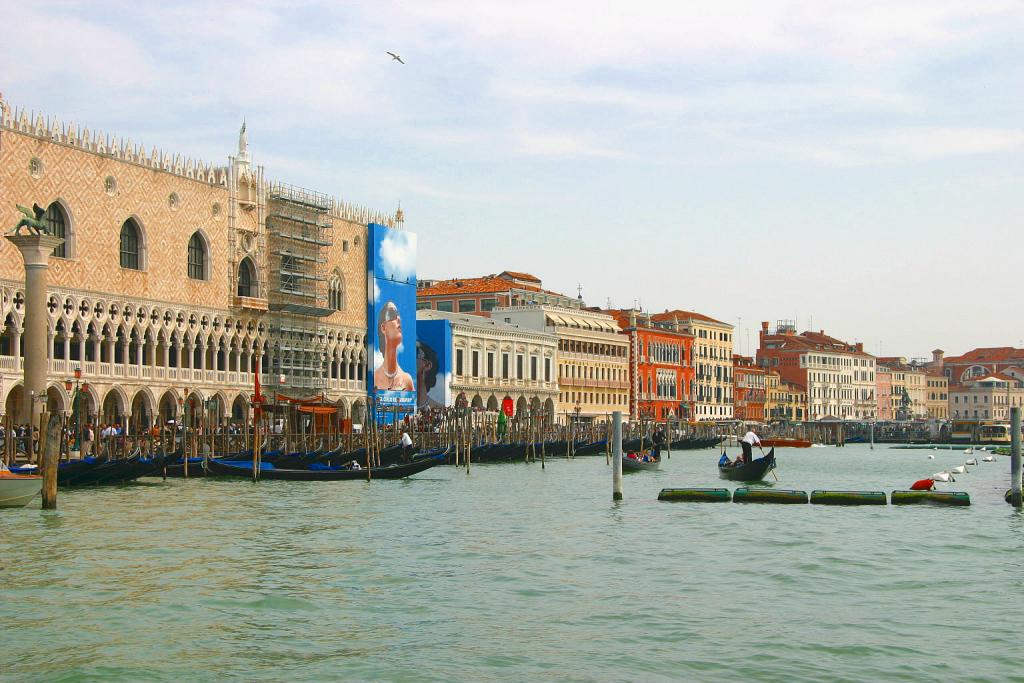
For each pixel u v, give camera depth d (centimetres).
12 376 7181
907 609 2991
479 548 3906
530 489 6309
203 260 8894
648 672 2433
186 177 8669
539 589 3209
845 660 2520
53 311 7475
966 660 2520
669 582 3325
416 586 3238
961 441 17812
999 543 4094
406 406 11069
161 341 8475
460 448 8994
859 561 3691
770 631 2753
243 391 9188
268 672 2430
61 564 3497
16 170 7250
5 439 5541
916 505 5309
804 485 7419
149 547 3831
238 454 6831
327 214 10169
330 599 3062
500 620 2850
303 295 9794
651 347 16200
